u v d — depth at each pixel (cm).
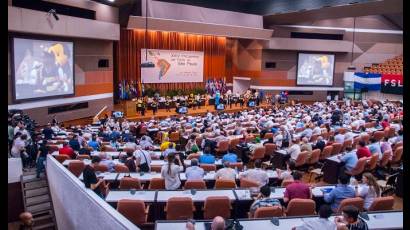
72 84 1919
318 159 1160
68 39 1873
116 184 846
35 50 1644
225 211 679
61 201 773
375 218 615
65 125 1911
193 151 1180
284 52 3158
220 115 2056
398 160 1172
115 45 2450
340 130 1526
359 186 748
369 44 3291
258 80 3162
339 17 2561
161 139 1556
